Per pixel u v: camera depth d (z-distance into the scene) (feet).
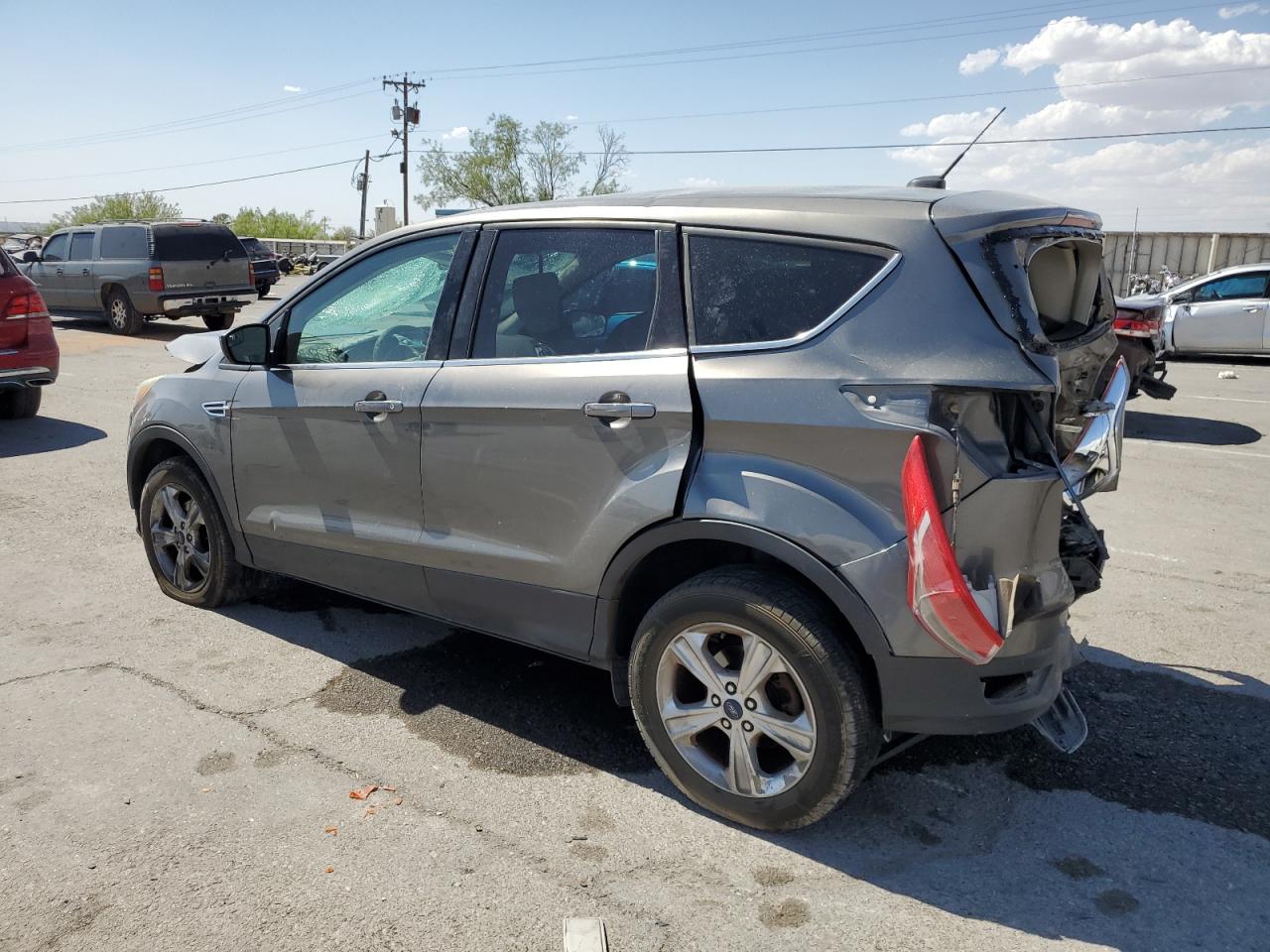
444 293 12.27
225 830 10.00
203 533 15.83
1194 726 12.49
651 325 10.52
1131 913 8.94
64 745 11.66
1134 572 18.54
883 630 8.95
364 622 15.58
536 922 8.71
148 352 50.21
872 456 8.95
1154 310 31.22
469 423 11.53
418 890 9.12
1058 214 9.95
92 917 8.68
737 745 9.92
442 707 12.78
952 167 11.73
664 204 10.87
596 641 10.93
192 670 13.75
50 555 18.60
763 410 9.43
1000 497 8.78
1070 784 11.10
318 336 13.70
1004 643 8.91
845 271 9.55
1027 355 8.86
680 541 10.37
